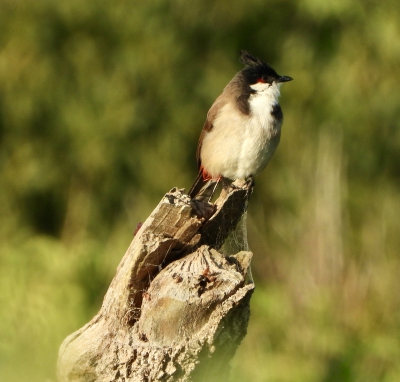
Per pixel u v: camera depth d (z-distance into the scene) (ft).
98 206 46.60
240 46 49.21
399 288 38.40
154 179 46.70
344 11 46.83
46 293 29.63
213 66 48.14
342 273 39.17
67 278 33.81
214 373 15.44
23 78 46.37
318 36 48.21
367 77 47.19
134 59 46.85
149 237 16.15
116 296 16.19
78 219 46.06
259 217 45.80
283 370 33.78
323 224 40.57
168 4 48.14
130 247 16.39
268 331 37.01
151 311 15.28
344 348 34.71
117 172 46.93
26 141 47.39
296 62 47.73
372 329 36.50
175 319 15.15
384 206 46.26
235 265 15.84
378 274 39.34
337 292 38.32
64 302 30.58
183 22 48.47
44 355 24.22
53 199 47.32
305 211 42.73
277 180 46.75
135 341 15.61
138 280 15.97
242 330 15.42
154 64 47.03
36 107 46.62
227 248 18.84
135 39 47.42
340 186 43.73
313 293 38.14
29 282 30.68
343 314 37.29
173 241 16.11
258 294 39.24
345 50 47.32
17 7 47.26
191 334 15.17
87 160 46.39
